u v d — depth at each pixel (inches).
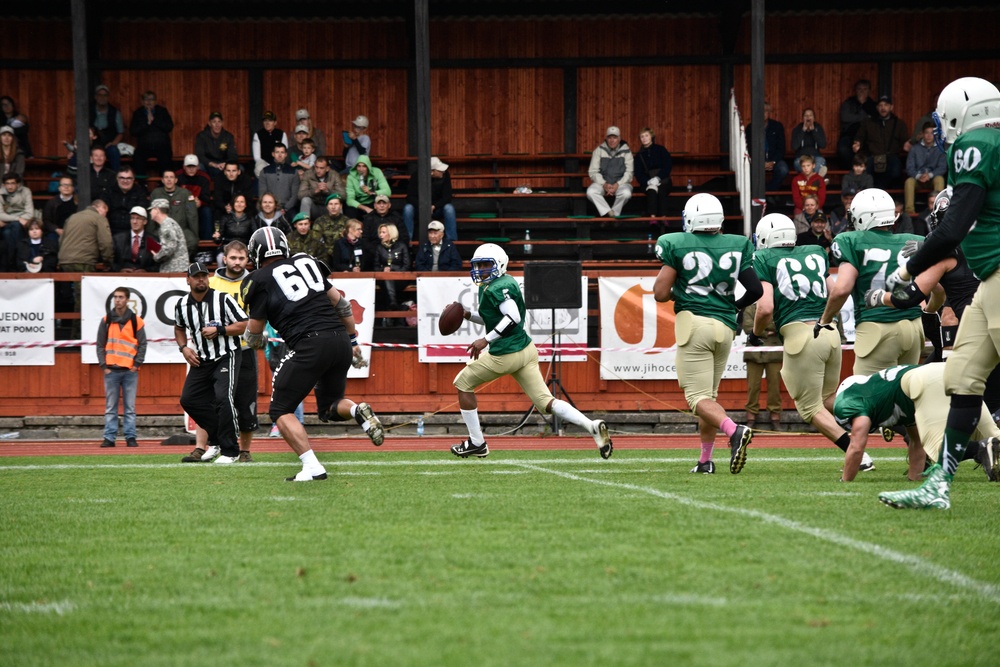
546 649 314.5
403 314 1419.8
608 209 1720.0
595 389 1428.4
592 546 465.7
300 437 745.0
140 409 1411.2
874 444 1168.2
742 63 1849.2
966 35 1860.2
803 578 402.6
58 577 420.2
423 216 1481.3
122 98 1819.6
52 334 1407.5
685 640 323.6
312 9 1824.6
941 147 547.2
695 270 791.1
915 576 404.8
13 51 1803.6
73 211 1555.1
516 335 892.0
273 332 1114.1
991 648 315.9
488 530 509.7
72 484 754.8
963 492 647.1
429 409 1429.6
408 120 1839.3
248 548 472.1
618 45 1855.3
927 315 873.5
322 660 305.4
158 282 1402.6
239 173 1633.9
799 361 816.3
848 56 1849.2
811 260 820.0
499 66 1843.0
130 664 306.7
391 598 376.5
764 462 929.5
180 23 1820.9
